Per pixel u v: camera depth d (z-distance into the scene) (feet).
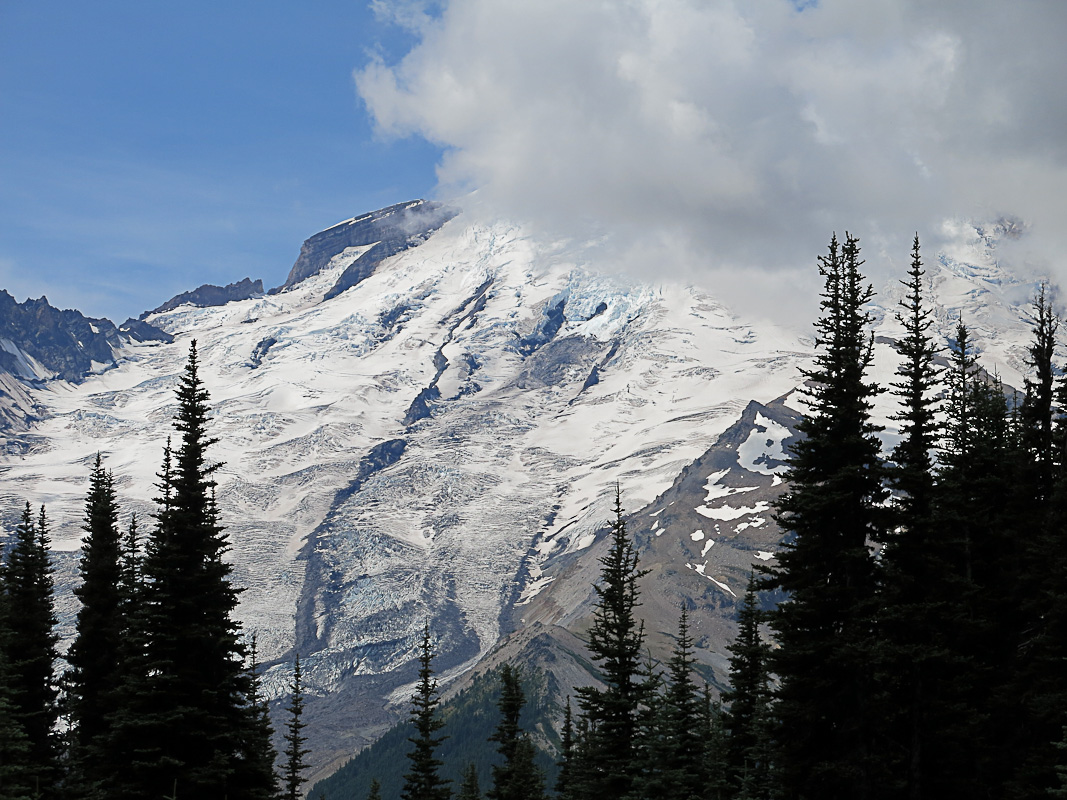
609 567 397.80
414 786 515.91
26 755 349.00
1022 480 336.90
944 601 278.87
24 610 388.37
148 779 315.78
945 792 284.41
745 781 385.50
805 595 276.62
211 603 335.47
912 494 290.35
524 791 517.14
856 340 289.74
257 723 349.61
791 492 290.35
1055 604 294.25
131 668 328.70
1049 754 286.25
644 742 367.86
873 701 273.75
